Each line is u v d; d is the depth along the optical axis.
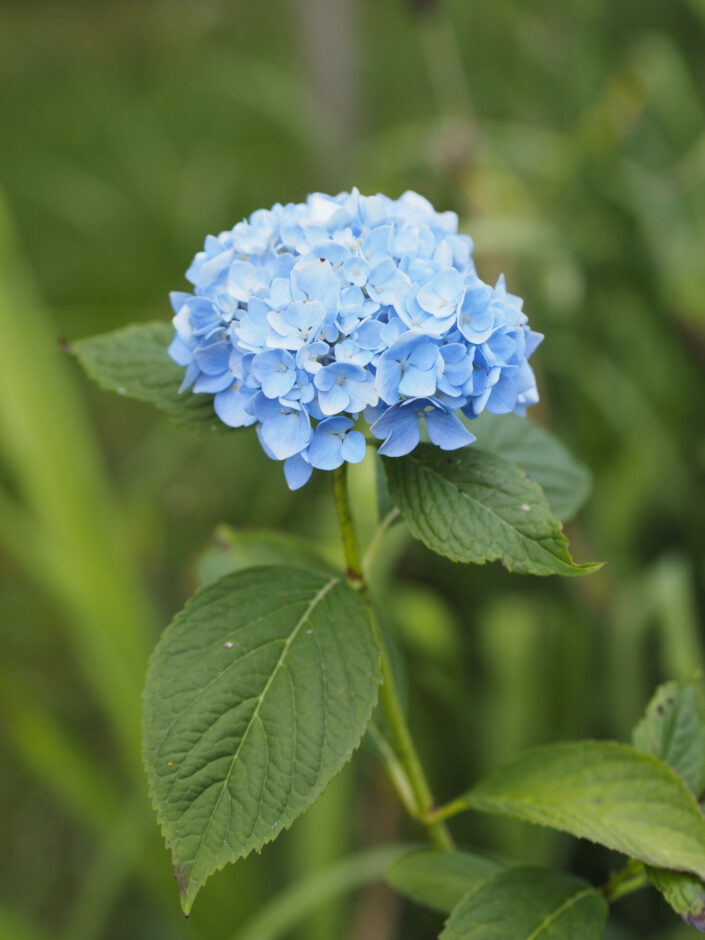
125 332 0.89
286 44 2.97
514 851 1.25
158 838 1.24
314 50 1.96
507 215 1.58
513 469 0.80
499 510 0.79
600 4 1.78
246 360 0.80
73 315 2.27
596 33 1.79
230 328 0.80
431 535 0.79
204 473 2.03
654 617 1.39
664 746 0.86
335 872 1.12
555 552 0.78
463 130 1.56
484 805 0.85
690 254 1.59
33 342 1.44
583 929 0.82
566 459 0.93
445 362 0.78
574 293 1.49
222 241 0.83
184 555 1.88
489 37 2.10
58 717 1.73
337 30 1.94
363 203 0.82
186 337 0.82
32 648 1.88
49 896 1.51
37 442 1.37
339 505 0.85
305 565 0.96
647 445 1.53
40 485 1.35
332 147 1.97
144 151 2.63
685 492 1.53
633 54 1.67
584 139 1.67
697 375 1.60
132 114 2.67
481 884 0.83
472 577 1.57
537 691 1.36
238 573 0.82
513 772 0.85
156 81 3.20
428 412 0.79
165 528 1.93
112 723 1.30
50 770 1.24
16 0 3.84
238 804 0.77
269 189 2.56
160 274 2.44
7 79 3.48
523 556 0.78
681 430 1.60
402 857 0.90
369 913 1.29
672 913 1.23
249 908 1.25
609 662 1.40
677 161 1.78
